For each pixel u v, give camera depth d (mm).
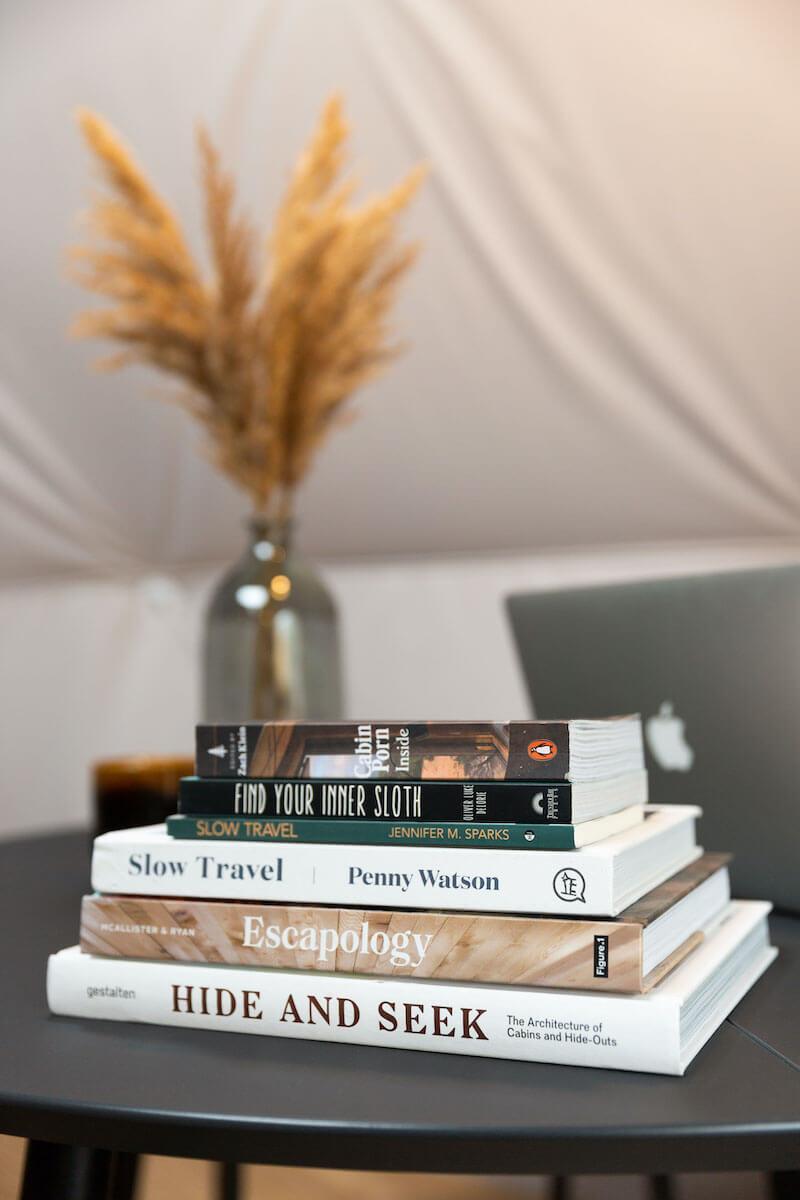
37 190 2570
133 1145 597
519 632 1254
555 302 2572
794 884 1034
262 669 1576
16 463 3025
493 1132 562
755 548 2854
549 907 685
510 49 2277
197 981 750
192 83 2422
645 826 796
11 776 3316
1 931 1038
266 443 1701
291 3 2285
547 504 2902
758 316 2477
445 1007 691
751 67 2201
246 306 1710
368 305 1763
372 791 734
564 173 2404
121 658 3279
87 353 2775
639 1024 646
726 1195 1660
